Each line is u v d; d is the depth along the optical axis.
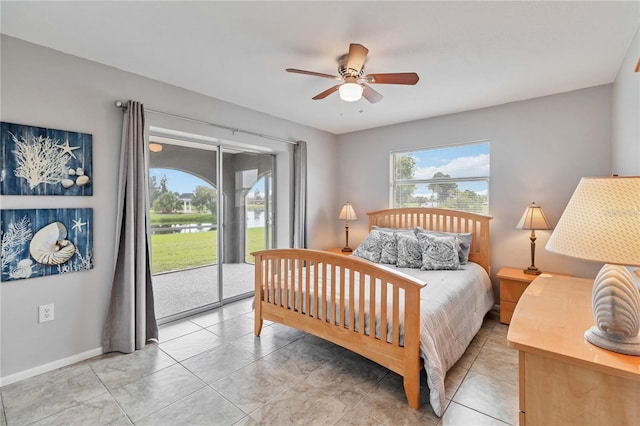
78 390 2.02
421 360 1.89
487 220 3.47
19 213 2.11
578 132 3.03
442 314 2.14
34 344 2.20
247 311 3.52
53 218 2.26
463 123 3.73
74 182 2.36
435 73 2.64
